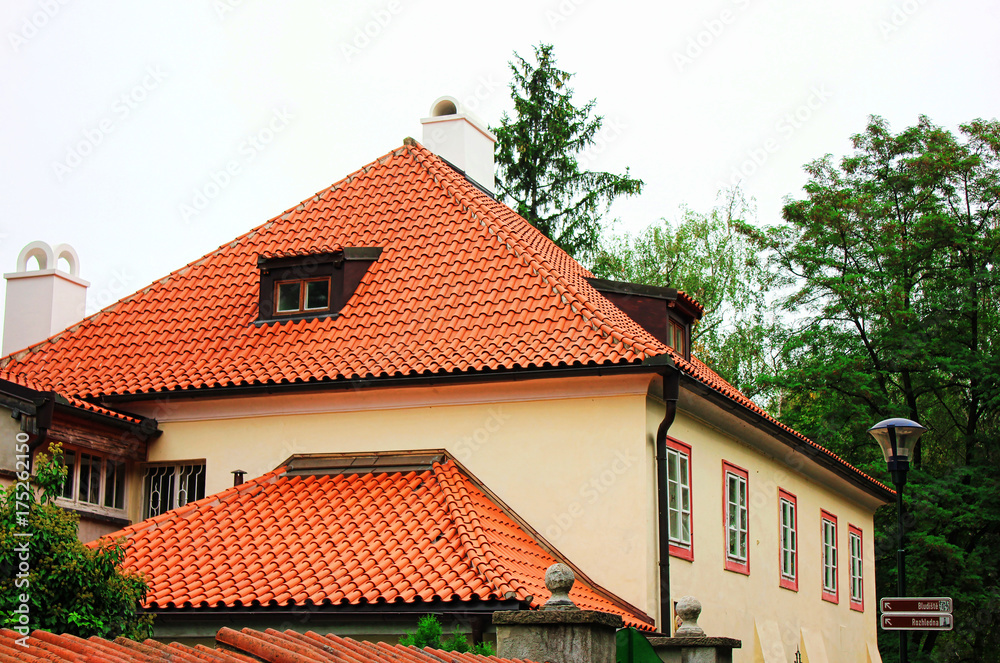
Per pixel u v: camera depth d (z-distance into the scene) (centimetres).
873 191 3266
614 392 1538
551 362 1520
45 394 1491
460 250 1803
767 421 1888
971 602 2881
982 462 3109
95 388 1745
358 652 877
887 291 3069
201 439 1723
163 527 1517
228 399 1703
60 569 1036
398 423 1634
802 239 3247
